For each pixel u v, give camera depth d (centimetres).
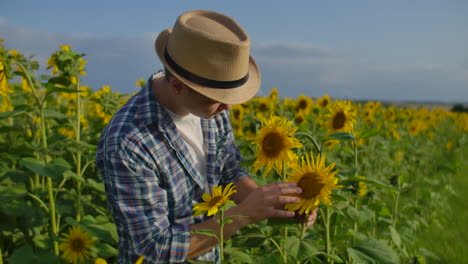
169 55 194
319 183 186
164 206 202
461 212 486
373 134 300
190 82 185
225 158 255
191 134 224
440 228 430
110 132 199
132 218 193
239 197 253
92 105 652
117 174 194
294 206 188
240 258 254
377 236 404
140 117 200
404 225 383
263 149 216
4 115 298
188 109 200
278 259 238
